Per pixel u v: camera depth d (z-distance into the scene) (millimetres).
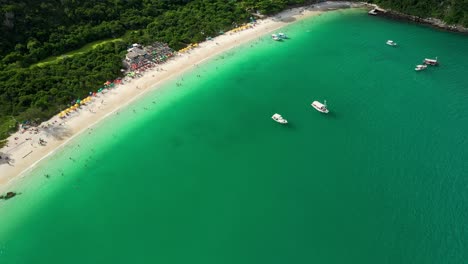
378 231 67625
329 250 64875
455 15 138125
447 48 125812
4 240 67250
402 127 90938
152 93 102125
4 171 78125
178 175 79625
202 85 106625
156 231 68750
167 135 89688
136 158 83438
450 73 112062
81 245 66688
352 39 131750
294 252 64688
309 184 76938
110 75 104562
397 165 80625
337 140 87625
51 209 72438
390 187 75688
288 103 100062
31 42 111500
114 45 116438
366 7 154750
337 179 77812
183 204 73500
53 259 64688
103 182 77938
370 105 98812
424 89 104750
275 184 77188
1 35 109125
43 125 89000
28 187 75812
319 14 148500
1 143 83438
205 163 82312
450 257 63312
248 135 89625
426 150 84250
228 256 64500
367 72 113000
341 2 158375
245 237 67375
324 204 72750
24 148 83250
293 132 90312
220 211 72062
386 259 63281
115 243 67000
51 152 83125
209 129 91562
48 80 98688
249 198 74438
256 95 103250
